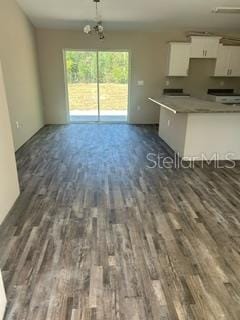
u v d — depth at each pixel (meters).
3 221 2.51
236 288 1.79
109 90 7.12
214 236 2.34
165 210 2.77
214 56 6.54
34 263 1.98
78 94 7.10
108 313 1.59
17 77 4.91
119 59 6.80
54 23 5.98
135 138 5.73
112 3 5.01
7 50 4.46
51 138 5.66
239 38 6.57
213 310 1.62
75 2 4.97
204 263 2.01
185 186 3.37
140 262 2.01
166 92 7.00
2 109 2.55
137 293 1.73
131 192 3.18
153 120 7.25
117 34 6.48
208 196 3.10
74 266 1.96
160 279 1.85
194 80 6.99
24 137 5.28
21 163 4.14
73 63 6.76
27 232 2.36
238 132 4.22
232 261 2.04
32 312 1.59
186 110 3.70
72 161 4.25
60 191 3.18
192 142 4.24
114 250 2.14
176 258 2.06
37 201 2.93
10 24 4.62
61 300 1.67
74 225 2.48
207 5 5.04
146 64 6.77
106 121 7.34
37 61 6.41
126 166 4.05
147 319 1.56
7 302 1.64
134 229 2.43
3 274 1.87
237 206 2.87
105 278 1.85
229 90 7.15
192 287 1.79
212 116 4.10
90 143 5.30
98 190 3.22
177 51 6.36
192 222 2.55
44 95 6.81
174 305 1.65
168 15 5.55
